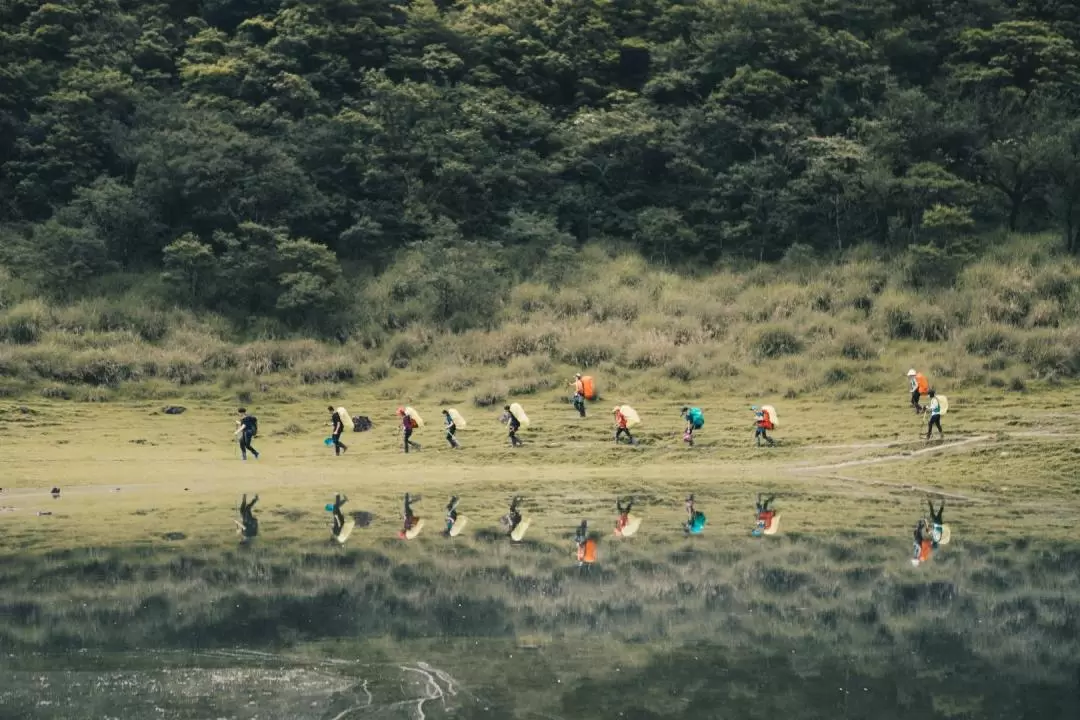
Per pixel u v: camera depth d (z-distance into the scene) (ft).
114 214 174.40
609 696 38.45
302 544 68.90
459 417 119.24
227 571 60.23
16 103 194.70
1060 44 212.84
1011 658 44.11
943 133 191.52
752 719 36.24
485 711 36.58
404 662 42.19
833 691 39.42
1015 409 125.80
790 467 106.83
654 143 198.29
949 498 89.76
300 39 207.92
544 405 139.85
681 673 41.42
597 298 171.94
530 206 198.18
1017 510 83.46
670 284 177.37
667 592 55.57
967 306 156.87
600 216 197.57
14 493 92.53
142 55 212.84
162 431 129.29
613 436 122.31
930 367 142.51
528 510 84.48
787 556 65.16
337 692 38.27
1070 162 173.37
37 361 143.74
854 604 53.26
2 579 57.77
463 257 172.65
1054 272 160.45
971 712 37.37
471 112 201.77
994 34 215.31
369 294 173.99
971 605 53.31
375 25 218.38
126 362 147.33
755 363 150.82
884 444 113.91
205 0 232.32
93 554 65.10
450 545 68.74
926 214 171.83
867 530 74.33
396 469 109.70
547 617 50.08
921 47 221.46
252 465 111.75
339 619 49.24
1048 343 142.92
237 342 161.79
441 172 190.70
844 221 191.52
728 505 86.43
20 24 211.20
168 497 91.40
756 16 210.38
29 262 166.91
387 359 158.10
